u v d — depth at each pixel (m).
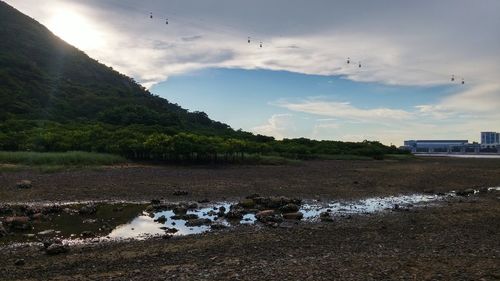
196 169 51.03
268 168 55.34
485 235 19.62
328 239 18.58
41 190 31.47
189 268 14.11
